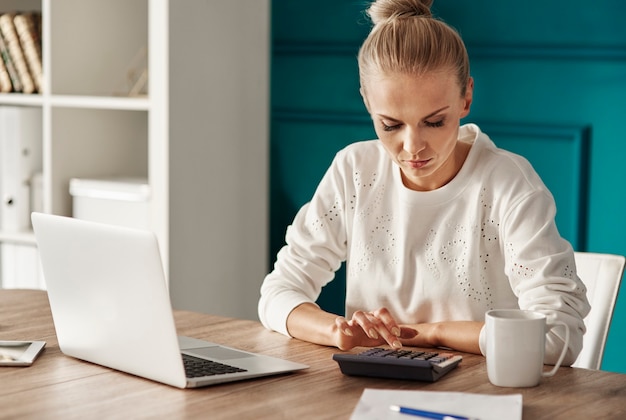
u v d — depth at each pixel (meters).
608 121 2.56
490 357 1.29
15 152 3.15
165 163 2.80
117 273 1.30
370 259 1.71
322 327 1.53
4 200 3.19
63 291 1.42
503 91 2.72
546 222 1.53
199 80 2.87
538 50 2.64
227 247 3.03
